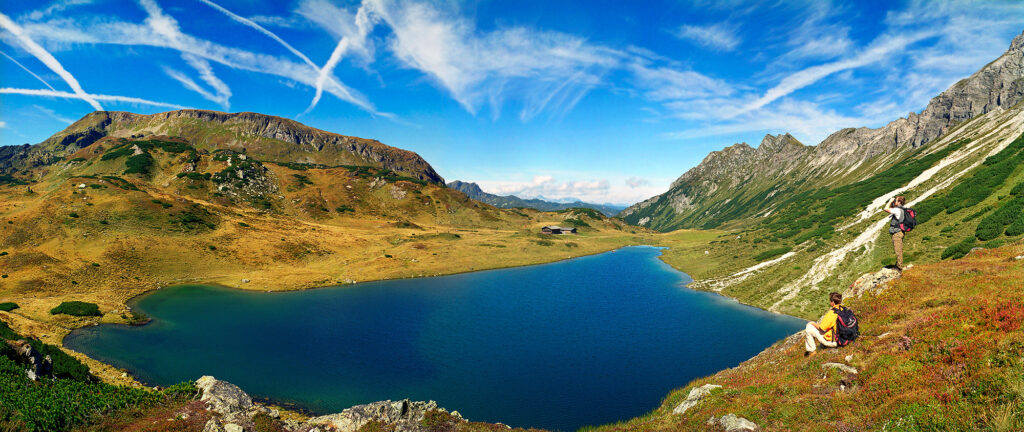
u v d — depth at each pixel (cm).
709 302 9256
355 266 13512
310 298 9994
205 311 8388
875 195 14062
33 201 14012
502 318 8419
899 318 1945
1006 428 896
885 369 1449
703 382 2675
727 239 17838
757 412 1513
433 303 9681
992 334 1284
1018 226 5944
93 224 12069
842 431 1218
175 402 2753
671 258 16200
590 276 13288
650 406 4772
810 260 9594
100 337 6234
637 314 8588
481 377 5550
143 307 8394
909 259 7144
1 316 5828
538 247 18600
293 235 15888
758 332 7081
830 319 1888
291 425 2444
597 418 4516
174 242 12469
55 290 8562
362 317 8394
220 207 18338
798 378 1733
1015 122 13388
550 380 5453
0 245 10156
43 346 3888
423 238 18600
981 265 2248
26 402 2347
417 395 4994
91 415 2402
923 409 1116
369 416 2444
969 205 8412
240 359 5878
